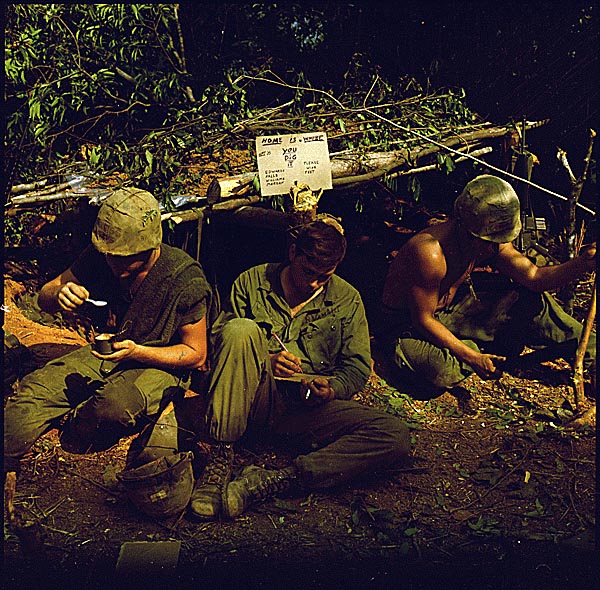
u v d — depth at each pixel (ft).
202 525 12.16
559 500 12.87
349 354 13.88
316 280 13.67
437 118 19.22
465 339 16.56
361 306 14.12
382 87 20.12
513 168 18.37
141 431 13.82
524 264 16.10
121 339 13.00
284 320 13.92
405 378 15.97
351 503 12.61
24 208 17.12
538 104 22.56
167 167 16.48
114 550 11.60
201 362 13.25
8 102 21.36
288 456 13.61
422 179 23.76
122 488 12.81
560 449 14.25
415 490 13.10
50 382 12.74
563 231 19.81
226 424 12.32
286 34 26.20
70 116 23.73
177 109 22.99
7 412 12.30
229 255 19.19
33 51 21.24
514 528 12.23
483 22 23.71
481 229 15.05
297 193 15.49
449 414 15.37
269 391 13.15
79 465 13.26
